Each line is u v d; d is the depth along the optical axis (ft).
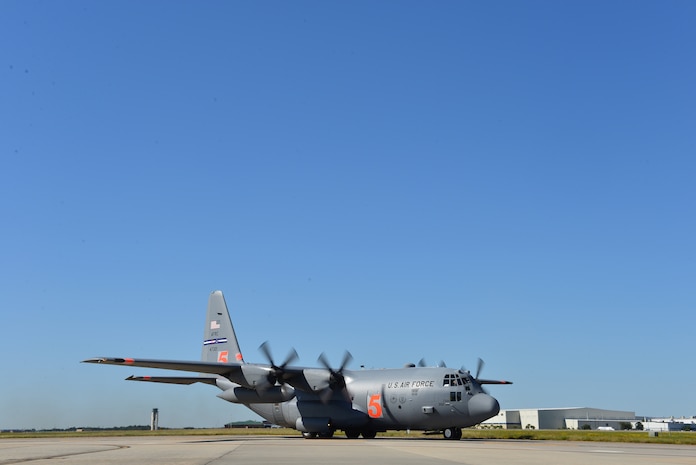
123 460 55.98
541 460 55.21
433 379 110.93
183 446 88.53
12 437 164.04
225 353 134.51
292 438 129.70
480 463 50.83
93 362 104.88
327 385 116.37
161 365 110.32
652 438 132.05
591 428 326.24
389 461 53.52
